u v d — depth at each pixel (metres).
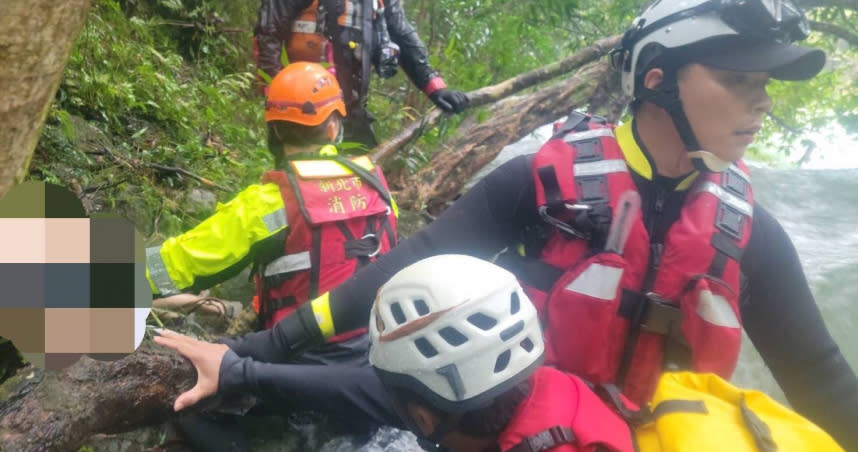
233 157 3.93
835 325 3.39
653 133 1.52
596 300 1.46
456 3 6.04
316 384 1.81
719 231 1.48
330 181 2.19
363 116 3.72
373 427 2.12
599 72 4.90
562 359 1.50
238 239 2.11
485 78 6.09
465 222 1.61
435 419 1.31
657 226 1.54
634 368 1.51
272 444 2.05
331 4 3.45
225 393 1.79
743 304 1.64
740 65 1.37
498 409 1.28
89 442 1.88
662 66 1.45
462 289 1.26
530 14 6.03
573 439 1.24
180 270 2.10
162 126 3.74
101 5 4.14
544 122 4.72
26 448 1.54
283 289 2.18
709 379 1.38
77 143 3.10
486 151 4.39
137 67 3.81
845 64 8.27
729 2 1.36
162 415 1.83
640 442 1.33
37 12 1.17
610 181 1.50
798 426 1.28
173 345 1.79
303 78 2.34
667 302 1.48
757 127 1.44
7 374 1.96
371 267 1.71
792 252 1.60
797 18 1.41
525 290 1.54
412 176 4.16
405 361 1.27
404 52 3.89
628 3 5.74
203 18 5.35
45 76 1.25
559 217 1.51
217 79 4.80
